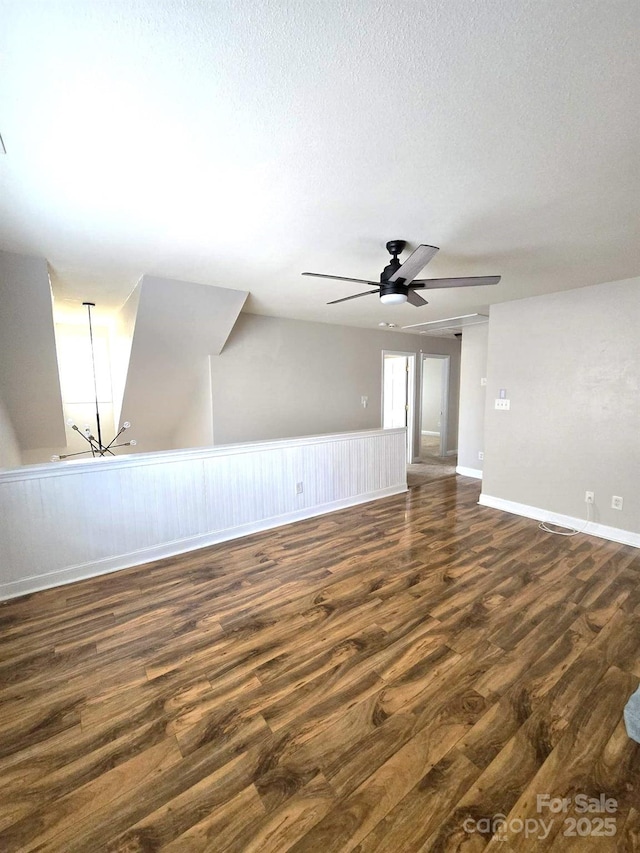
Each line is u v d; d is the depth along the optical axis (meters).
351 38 1.04
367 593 2.61
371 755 1.46
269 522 3.82
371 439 4.68
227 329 4.32
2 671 1.92
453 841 1.19
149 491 3.11
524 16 0.98
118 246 2.59
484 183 1.80
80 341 5.38
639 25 0.99
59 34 1.04
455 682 1.82
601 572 2.89
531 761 1.44
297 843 1.19
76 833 1.21
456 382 7.75
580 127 1.41
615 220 2.18
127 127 1.42
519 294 3.85
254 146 1.54
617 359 3.40
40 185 1.81
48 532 2.71
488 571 2.90
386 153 1.58
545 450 3.94
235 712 1.66
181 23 1.00
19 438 4.09
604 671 1.89
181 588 2.70
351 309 4.66
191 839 1.20
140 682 1.84
